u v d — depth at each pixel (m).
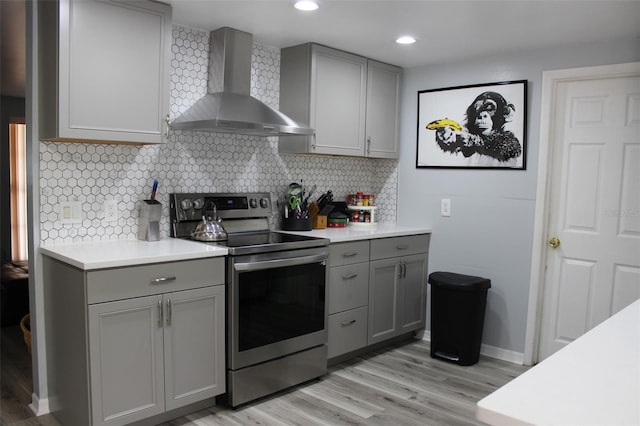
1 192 5.41
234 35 3.07
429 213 4.01
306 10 2.71
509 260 3.58
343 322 3.34
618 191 3.20
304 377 3.06
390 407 2.81
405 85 4.11
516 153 3.51
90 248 2.56
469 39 3.22
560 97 3.38
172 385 2.50
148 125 2.63
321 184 3.96
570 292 3.42
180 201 3.05
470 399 2.93
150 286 2.37
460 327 3.44
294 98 3.46
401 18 2.83
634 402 0.96
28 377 3.14
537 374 1.10
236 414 2.69
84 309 2.19
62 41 2.30
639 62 3.04
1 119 5.41
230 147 3.34
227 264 2.67
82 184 2.72
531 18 2.78
